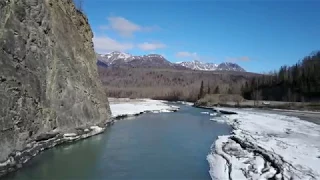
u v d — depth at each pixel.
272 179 19.91
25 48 25.52
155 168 23.09
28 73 25.42
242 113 75.19
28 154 23.14
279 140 32.75
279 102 101.31
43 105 27.30
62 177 20.17
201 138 36.56
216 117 64.06
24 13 26.20
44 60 28.81
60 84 31.45
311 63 122.19
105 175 21.09
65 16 38.03
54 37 32.19
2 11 22.88
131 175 21.27
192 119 59.38
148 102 120.00
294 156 24.95
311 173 20.44
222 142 32.59
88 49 45.69
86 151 27.83
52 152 26.83
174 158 26.27
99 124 39.91
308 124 50.03
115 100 119.88
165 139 35.41
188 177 20.98
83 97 36.94
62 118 30.81
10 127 21.27
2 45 22.12
